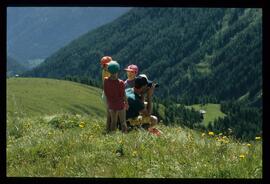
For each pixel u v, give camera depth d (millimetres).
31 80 159875
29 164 8344
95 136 10297
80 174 7363
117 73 11430
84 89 171375
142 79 11719
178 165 7512
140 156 8406
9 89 140500
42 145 9070
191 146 8953
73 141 9406
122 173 7184
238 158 7801
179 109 173375
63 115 13805
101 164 7969
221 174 6727
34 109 125875
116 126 11594
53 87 161500
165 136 10031
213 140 9547
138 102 11695
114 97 11391
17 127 11812
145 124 11812
